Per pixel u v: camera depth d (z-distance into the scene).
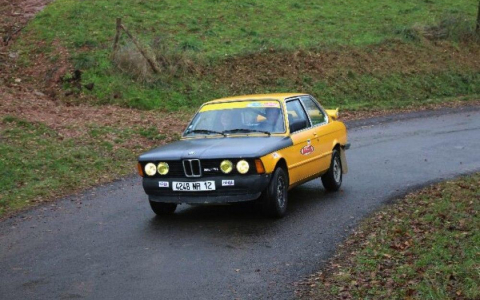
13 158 13.31
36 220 9.56
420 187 10.55
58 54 23.52
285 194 9.06
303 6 35.00
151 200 9.00
